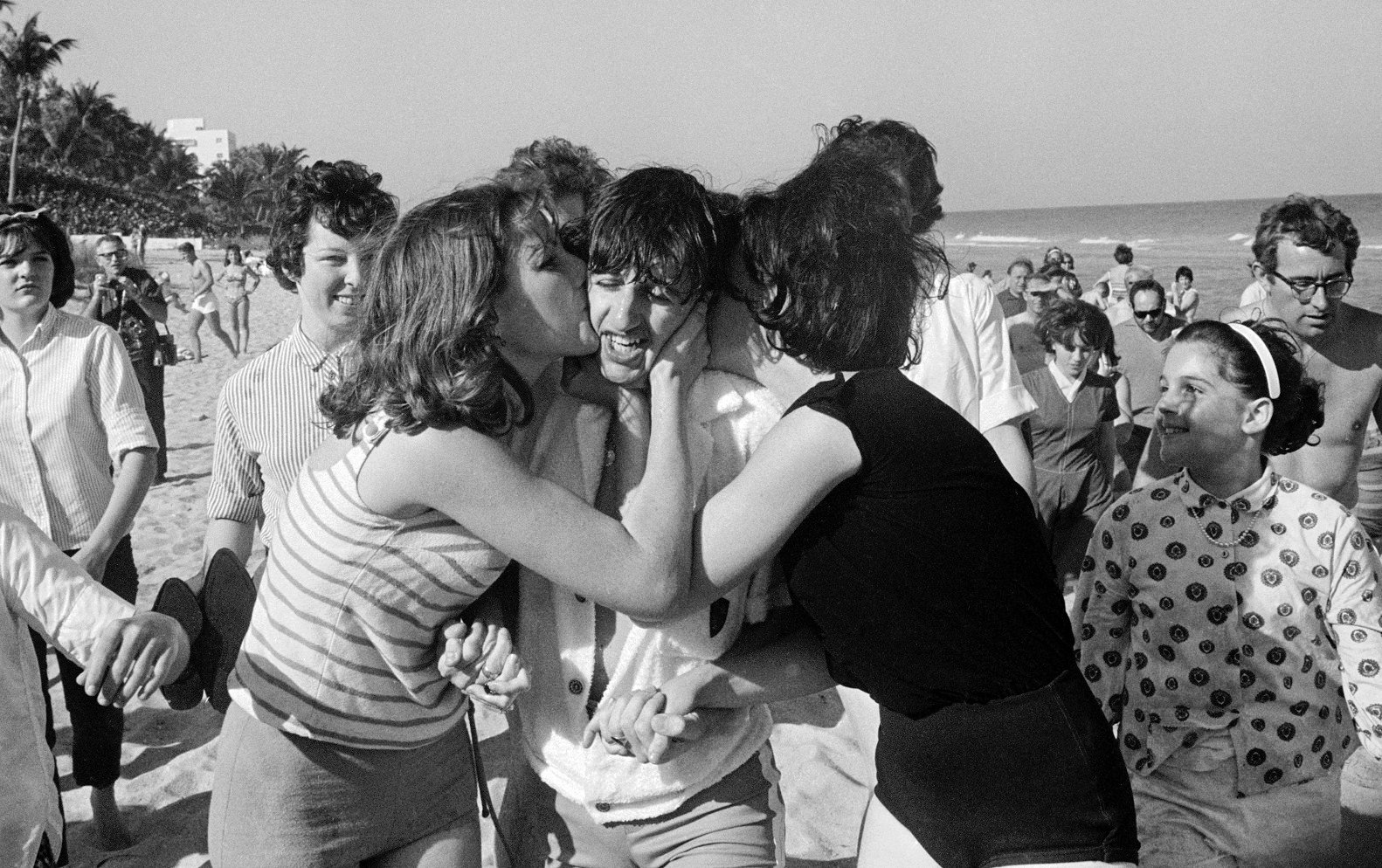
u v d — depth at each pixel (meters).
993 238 68.38
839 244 1.80
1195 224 80.19
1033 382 5.03
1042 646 1.80
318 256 2.88
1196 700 2.41
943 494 1.75
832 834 3.64
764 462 1.78
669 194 1.76
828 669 2.02
